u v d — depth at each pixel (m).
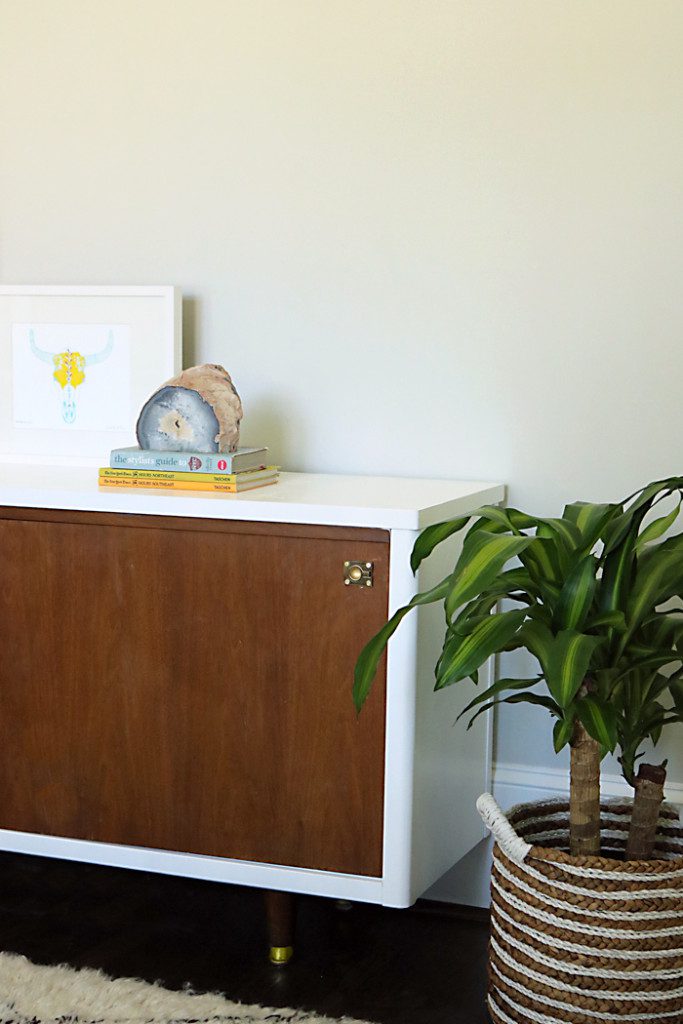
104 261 2.38
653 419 2.10
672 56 2.03
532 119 2.11
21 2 2.38
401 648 1.75
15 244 2.44
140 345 2.28
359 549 1.76
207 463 1.94
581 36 2.07
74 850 1.95
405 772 1.76
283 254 2.28
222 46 2.27
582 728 1.64
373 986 1.88
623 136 2.06
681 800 2.09
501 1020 1.66
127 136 2.34
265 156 2.26
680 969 1.58
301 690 1.81
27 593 1.93
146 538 1.86
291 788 1.83
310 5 2.21
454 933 2.08
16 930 2.04
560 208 2.11
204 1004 1.78
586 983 1.57
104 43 2.34
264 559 1.81
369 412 2.26
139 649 1.88
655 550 1.63
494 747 2.23
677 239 2.05
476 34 2.12
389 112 2.19
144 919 2.09
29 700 1.95
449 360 2.20
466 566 1.48
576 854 1.67
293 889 1.84
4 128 2.42
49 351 2.34
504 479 2.19
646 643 1.66
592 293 2.11
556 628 1.58
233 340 2.32
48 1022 1.72
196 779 1.88
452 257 2.18
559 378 2.14
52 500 1.89
